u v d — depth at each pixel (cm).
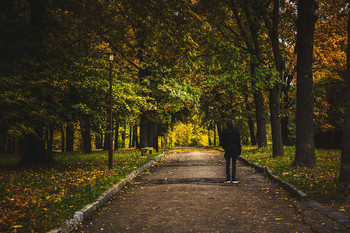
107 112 1450
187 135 7306
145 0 1141
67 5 675
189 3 1300
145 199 718
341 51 2095
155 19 1227
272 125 1612
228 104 3441
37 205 580
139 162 1511
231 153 923
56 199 631
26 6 379
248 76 1642
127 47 1903
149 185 927
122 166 1322
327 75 2341
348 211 527
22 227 447
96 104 1401
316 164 1121
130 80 1934
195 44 1363
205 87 3106
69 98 1357
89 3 945
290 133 4131
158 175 1152
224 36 1858
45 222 472
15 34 362
